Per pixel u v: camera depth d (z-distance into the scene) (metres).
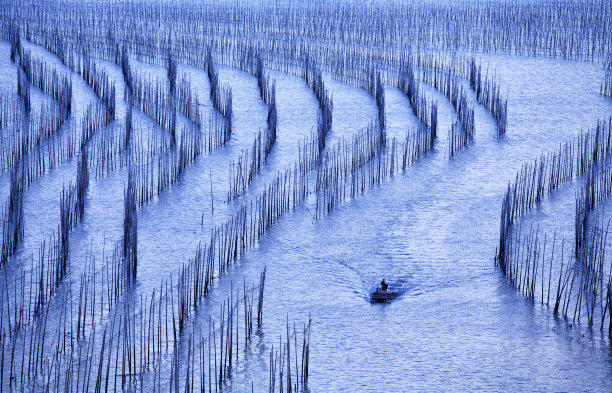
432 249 40.72
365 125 62.56
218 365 29.67
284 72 82.12
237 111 66.50
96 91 68.69
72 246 40.12
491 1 136.25
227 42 94.38
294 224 43.94
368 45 94.81
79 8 123.88
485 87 69.06
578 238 38.72
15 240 38.91
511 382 28.45
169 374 28.89
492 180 51.03
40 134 53.59
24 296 34.81
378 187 49.69
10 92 68.31
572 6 123.94
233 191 48.34
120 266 37.75
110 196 46.88
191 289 35.78
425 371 29.31
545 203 46.22
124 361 27.78
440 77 75.44
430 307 34.50
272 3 134.62
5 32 98.12
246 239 40.53
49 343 30.83
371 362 29.95
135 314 33.31
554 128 62.22
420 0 140.38
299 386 28.27
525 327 32.31
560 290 35.47
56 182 48.47
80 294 31.73
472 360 29.94
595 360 29.67
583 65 84.62
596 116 65.44
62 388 27.78
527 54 90.81
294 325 32.81
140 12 117.19
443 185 50.06
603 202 45.75
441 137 60.00
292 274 38.03
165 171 49.06
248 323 33.00
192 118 62.22
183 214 44.94
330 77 80.00
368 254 40.28
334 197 47.31
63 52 82.31
